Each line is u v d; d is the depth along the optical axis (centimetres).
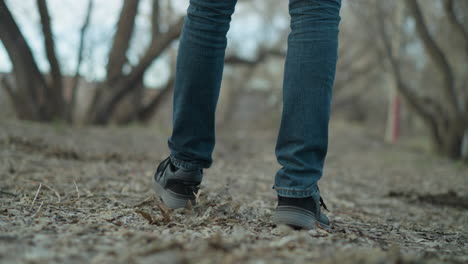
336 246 128
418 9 727
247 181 354
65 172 311
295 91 154
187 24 169
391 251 125
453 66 895
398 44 1009
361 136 1059
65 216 163
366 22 892
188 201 177
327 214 235
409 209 305
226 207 179
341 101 1869
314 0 154
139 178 314
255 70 2016
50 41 623
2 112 858
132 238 126
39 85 657
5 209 168
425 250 144
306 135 153
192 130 174
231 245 119
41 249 111
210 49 167
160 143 591
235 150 632
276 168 485
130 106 906
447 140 806
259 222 170
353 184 424
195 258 108
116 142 541
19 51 600
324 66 153
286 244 125
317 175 157
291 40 158
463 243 173
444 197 346
